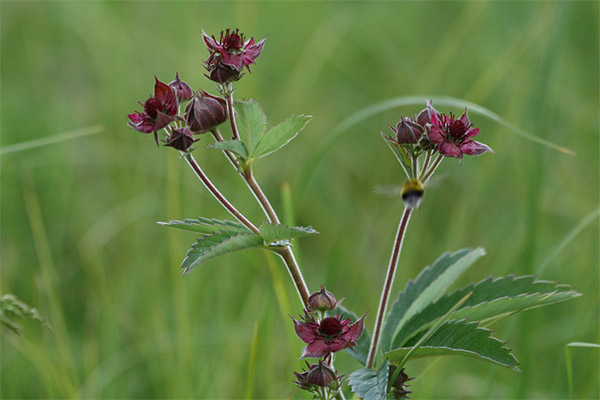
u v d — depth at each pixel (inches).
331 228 335.3
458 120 162.1
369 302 296.5
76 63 415.2
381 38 430.0
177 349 275.4
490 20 416.5
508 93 378.6
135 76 393.1
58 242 331.3
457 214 330.3
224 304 296.7
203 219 163.2
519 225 302.7
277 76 409.7
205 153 351.3
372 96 408.5
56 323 270.8
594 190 349.4
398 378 168.4
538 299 170.2
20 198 341.4
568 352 203.3
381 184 366.3
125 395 269.3
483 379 271.0
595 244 307.3
